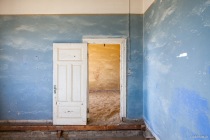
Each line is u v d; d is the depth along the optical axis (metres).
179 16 3.14
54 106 5.39
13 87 5.54
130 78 5.63
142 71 5.63
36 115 5.57
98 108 6.87
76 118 5.38
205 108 2.37
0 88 5.53
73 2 5.53
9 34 5.48
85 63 5.40
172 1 3.44
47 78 5.55
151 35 4.77
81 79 5.41
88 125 5.25
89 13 5.55
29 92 5.55
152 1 4.69
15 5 5.47
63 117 5.39
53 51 5.39
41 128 5.16
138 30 5.59
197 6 2.57
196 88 2.59
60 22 5.52
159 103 4.16
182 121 3.03
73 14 5.53
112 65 10.59
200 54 2.50
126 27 5.58
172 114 3.44
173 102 3.39
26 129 5.15
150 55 4.87
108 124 5.33
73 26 5.53
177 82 3.22
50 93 5.56
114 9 5.56
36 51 5.51
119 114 6.20
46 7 5.50
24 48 5.51
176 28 3.26
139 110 5.65
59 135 5.05
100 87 10.62
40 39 5.52
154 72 4.52
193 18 2.68
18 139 5.14
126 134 5.24
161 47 4.03
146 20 5.26
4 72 5.52
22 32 5.49
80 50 5.41
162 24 3.96
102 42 5.56
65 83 5.41
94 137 5.19
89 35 5.55
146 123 5.22
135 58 5.61
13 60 5.51
